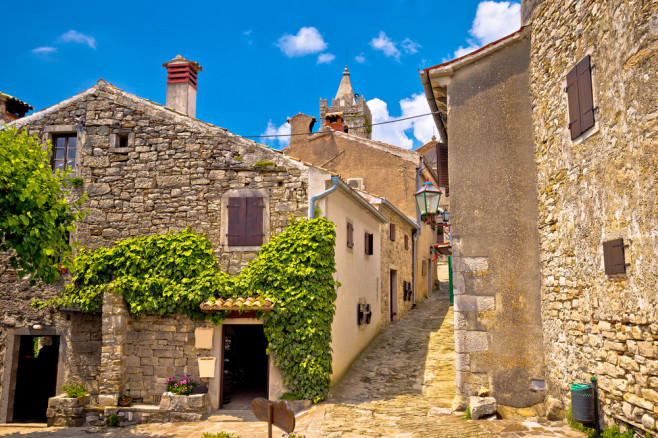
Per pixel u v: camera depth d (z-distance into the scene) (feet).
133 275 33.42
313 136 69.56
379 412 28.04
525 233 27.27
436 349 41.45
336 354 34.47
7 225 25.54
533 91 27.89
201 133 35.68
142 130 36.24
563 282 24.04
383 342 44.80
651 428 16.87
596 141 20.81
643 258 17.33
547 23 26.04
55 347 40.11
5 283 35.60
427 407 28.58
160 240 33.94
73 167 36.68
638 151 17.52
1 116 43.96
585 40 21.89
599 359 20.58
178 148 35.73
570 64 23.40
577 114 22.29
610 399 19.74
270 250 32.86
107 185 35.88
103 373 32.14
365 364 38.65
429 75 29.50
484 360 26.78
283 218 33.96
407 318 55.72
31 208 27.12
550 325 25.49
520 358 26.45
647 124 17.10
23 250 27.09
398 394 31.60
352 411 28.32
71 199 35.94
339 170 67.05
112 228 35.32
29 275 35.37
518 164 27.84
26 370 37.32
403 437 23.11
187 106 42.32
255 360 43.27
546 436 21.45
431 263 76.79
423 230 72.38
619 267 18.80
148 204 35.32
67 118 37.01
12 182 26.40
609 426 19.79
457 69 29.37
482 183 28.12
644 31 17.29
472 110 28.86
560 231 24.44
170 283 32.96
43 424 33.09
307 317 31.37
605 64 19.95
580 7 22.39
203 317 32.73
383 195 64.49
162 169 35.60
